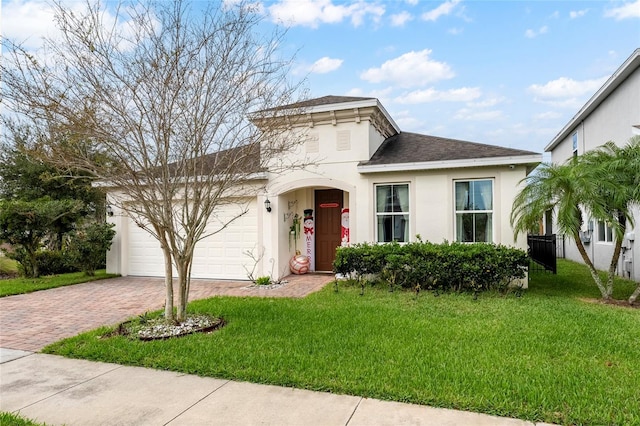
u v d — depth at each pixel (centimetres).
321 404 363
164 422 337
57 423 338
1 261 1533
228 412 352
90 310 777
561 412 338
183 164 607
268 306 749
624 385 388
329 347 505
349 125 1067
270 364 452
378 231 1054
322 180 1082
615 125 1219
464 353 477
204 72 589
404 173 1022
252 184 1138
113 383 420
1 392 402
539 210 784
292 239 1210
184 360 469
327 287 960
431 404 357
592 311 696
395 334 558
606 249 1294
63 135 551
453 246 893
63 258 1223
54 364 479
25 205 1172
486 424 323
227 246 1173
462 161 943
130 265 1263
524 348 495
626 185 743
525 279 933
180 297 630
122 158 569
